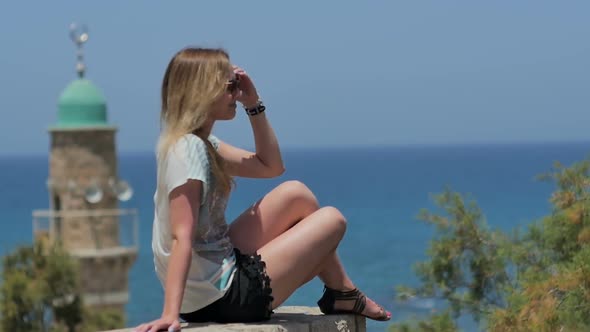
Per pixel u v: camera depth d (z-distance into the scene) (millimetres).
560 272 12234
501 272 14383
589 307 11289
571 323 11180
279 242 7258
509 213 100562
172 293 6566
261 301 7051
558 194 13594
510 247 14070
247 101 7473
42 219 44094
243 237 7398
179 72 6934
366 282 57656
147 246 87625
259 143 7559
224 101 7094
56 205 45500
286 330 7109
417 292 14867
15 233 97750
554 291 12117
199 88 6891
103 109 45156
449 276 14625
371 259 69312
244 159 7586
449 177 198125
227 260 7047
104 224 44156
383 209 115188
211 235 7023
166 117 6973
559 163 13680
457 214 14609
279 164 7590
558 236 13172
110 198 44750
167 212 6816
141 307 56188
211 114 7109
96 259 43438
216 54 6992
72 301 24688
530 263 13930
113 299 43781
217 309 7062
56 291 24359
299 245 7238
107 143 45000
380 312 7762
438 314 14359
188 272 6723
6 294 23609
